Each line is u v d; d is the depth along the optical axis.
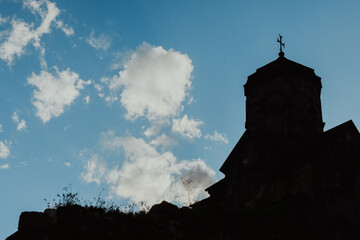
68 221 17.36
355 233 21.83
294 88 26.33
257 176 24.11
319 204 20.97
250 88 27.94
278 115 25.67
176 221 19.77
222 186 27.59
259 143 24.88
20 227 17.27
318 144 22.89
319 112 26.89
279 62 27.17
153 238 18.22
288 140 24.41
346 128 24.41
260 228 19.94
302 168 22.36
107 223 17.83
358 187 23.52
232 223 19.75
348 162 23.70
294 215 19.91
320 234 20.05
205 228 19.62
